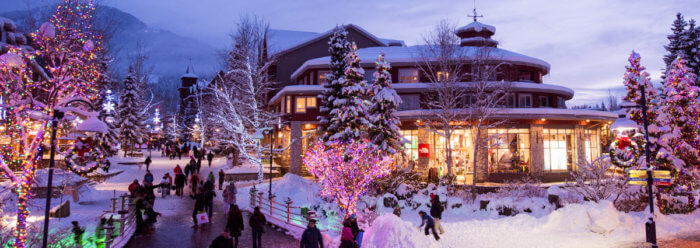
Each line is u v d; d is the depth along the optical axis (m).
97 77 19.12
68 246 13.17
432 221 15.99
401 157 32.44
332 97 34.84
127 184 33.69
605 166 24.19
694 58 44.44
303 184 31.58
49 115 15.34
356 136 28.73
